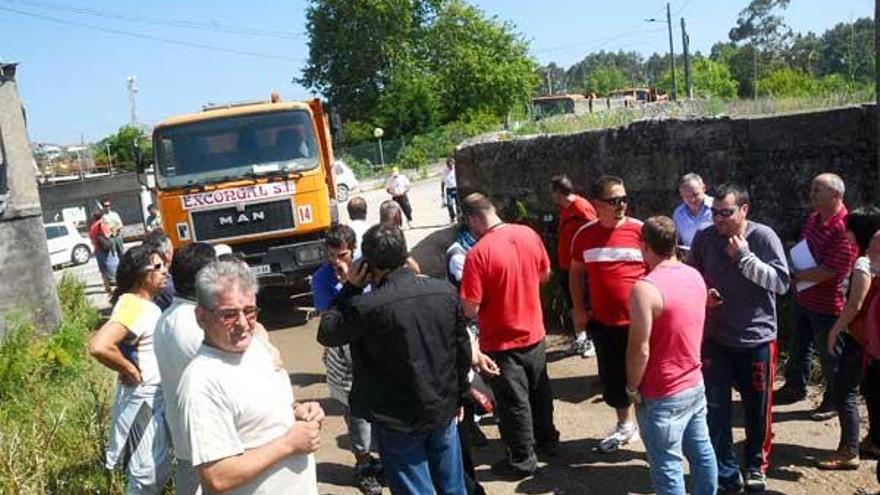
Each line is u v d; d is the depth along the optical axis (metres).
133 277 4.19
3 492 4.48
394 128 50.72
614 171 8.16
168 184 9.94
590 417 5.91
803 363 5.69
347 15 54.34
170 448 4.17
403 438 3.68
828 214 5.02
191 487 3.55
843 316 4.30
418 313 3.62
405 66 54.09
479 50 55.69
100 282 17.39
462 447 4.46
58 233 23.84
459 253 5.97
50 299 9.56
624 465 5.04
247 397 2.73
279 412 2.82
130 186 35.88
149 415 4.14
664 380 3.77
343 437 6.00
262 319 10.77
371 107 54.53
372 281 3.85
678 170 7.52
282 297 11.91
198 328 3.47
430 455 3.84
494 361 4.90
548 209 9.09
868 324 4.19
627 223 5.06
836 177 5.01
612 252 5.01
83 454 5.04
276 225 9.94
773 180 6.80
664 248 3.79
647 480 4.81
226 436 2.67
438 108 52.81
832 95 9.91
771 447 5.03
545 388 5.14
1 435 5.16
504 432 4.96
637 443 5.35
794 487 4.53
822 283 5.08
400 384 3.65
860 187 6.23
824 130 6.40
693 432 3.93
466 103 55.62
